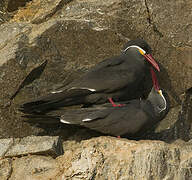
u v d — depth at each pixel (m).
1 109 12.58
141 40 12.67
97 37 13.15
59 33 12.97
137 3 13.45
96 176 10.84
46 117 12.49
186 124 13.91
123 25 13.32
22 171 11.45
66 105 12.49
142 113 11.79
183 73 13.63
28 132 12.77
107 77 12.15
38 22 13.55
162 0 13.61
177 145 11.47
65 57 13.02
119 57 12.66
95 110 12.05
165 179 10.85
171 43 13.63
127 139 11.57
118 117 11.79
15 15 14.23
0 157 11.65
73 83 12.25
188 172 11.06
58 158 11.59
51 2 13.89
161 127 13.38
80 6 13.55
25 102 12.15
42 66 12.82
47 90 12.93
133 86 12.36
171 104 13.61
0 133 12.59
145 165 10.80
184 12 13.66
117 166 10.88
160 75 13.48
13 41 12.97
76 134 12.97
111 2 13.41
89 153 10.96
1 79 12.50
